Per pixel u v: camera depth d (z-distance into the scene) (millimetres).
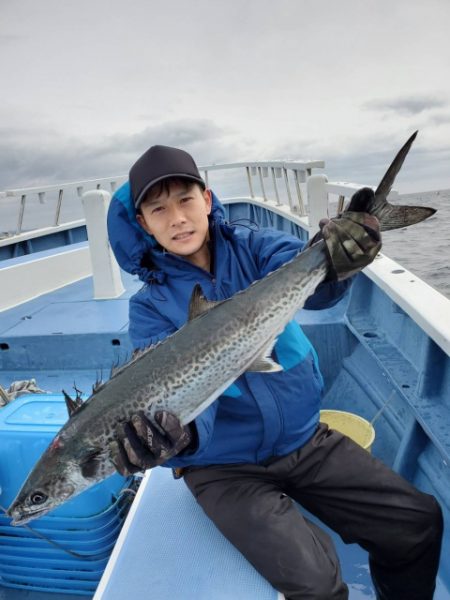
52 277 5520
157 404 1663
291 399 1914
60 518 2074
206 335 1702
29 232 7445
